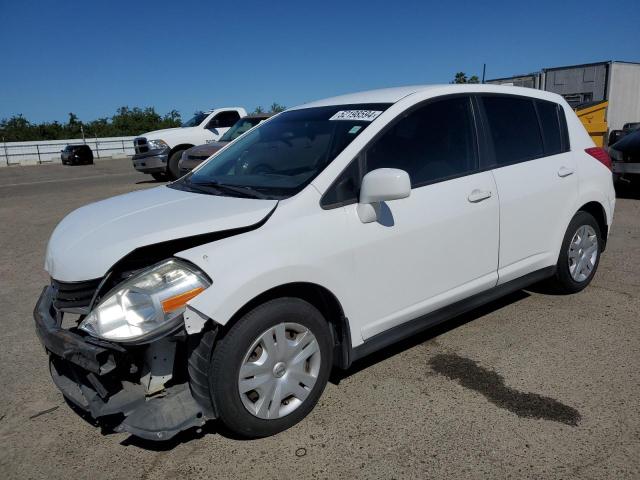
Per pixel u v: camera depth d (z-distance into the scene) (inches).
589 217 180.4
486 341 153.9
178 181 156.4
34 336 174.9
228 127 598.5
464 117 147.8
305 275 111.0
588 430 111.4
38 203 492.4
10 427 123.4
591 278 188.1
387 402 125.0
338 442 111.3
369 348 126.6
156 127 2760.8
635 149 368.8
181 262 103.4
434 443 109.6
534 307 177.0
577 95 659.4
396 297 129.0
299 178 123.7
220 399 104.6
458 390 128.8
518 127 161.2
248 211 112.1
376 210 121.0
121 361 100.4
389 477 100.7
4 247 306.2
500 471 100.7
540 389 127.6
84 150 1359.5
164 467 106.7
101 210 129.6
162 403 106.6
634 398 122.3
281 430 114.6
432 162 137.5
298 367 114.2
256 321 106.0
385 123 131.2
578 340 152.3
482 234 145.0
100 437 118.1
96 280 105.7
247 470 104.4
